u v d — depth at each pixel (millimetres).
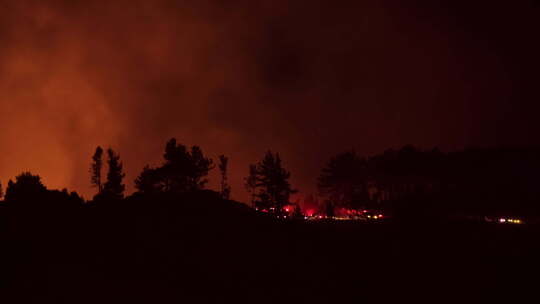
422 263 18031
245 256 17250
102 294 12578
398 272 16609
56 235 18094
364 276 15984
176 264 15719
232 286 14055
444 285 15109
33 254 15781
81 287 13008
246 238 19609
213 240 18844
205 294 13164
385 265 17578
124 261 15633
